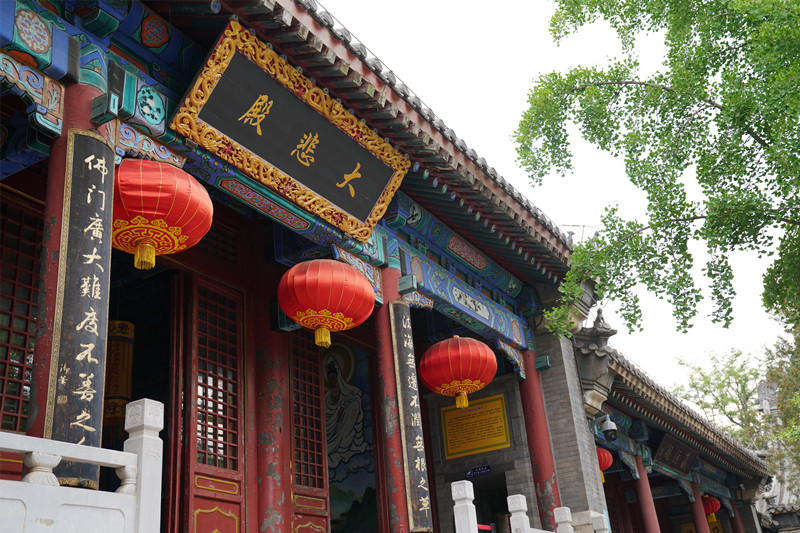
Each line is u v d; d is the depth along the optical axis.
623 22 11.63
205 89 7.93
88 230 6.43
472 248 13.93
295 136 9.12
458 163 11.17
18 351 8.16
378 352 11.13
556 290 15.72
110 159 6.94
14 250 8.33
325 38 8.58
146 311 12.41
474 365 12.39
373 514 14.41
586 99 11.27
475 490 16.25
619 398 18.69
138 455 5.36
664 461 22.80
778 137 9.48
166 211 7.04
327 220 10.08
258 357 11.49
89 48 7.21
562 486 14.59
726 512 29.45
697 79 10.64
